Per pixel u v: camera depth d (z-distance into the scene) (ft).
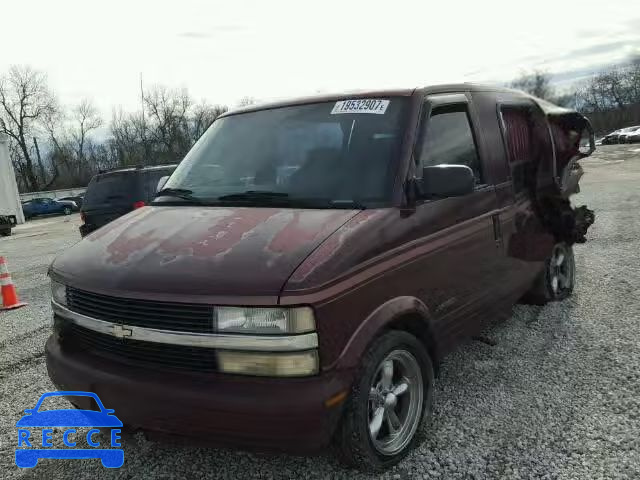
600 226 30.30
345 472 9.33
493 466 9.23
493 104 13.53
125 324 8.34
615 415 10.58
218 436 7.62
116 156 192.65
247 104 14.10
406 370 9.53
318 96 12.32
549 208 15.79
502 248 12.78
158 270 8.38
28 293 25.98
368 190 9.73
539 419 10.62
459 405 11.34
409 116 10.61
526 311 16.88
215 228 9.28
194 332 7.79
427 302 9.82
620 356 13.21
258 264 7.96
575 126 17.49
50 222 94.12
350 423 8.16
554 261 17.07
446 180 9.44
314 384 7.50
